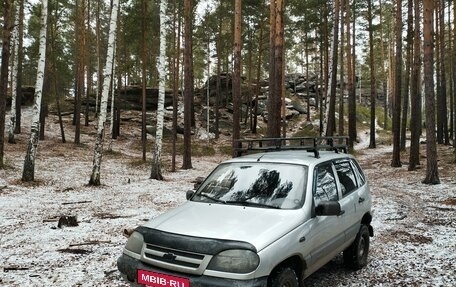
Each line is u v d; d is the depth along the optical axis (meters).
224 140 39.66
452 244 7.45
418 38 21.45
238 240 3.80
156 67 40.38
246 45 42.53
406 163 23.66
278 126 15.84
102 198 13.14
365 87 77.06
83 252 6.82
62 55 33.72
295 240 4.15
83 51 32.50
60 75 36.19
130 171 21.64
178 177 19.98
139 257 4.07
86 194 13.89
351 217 5.63
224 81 50.41
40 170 18.80
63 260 6.38
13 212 10.39
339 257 6.73
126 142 35.12
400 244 7.53
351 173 6.27
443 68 32.78
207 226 4.10
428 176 16.11
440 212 10.64
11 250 7.00
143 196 13.66
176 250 3.85
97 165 16.05
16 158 21.22
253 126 43.09
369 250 7.14
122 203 12.21
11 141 26.20
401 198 13.12
